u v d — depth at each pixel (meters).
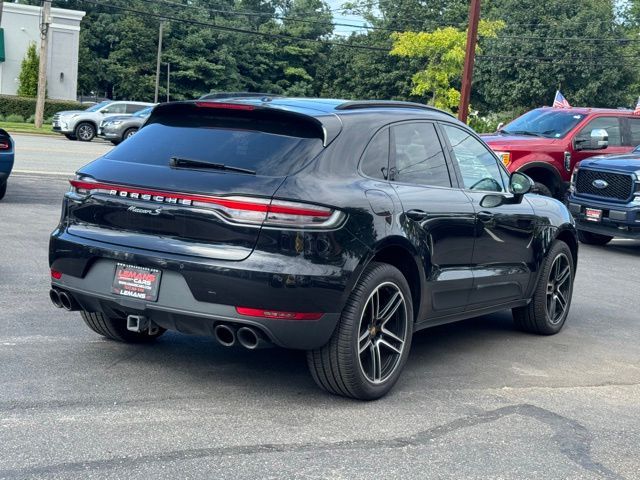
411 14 68.00
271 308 4.33
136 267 4.62
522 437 4.48
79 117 31.50
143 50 76.56
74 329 6.07
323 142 4.75
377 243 4.71
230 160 4.64
